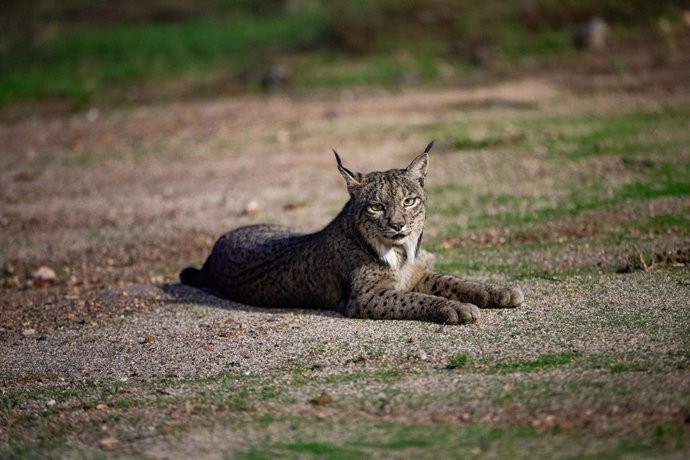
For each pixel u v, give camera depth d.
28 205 19.53
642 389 7.86
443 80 29.20
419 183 11.50
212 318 11.62
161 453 7.53
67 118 28.91
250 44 35.41
